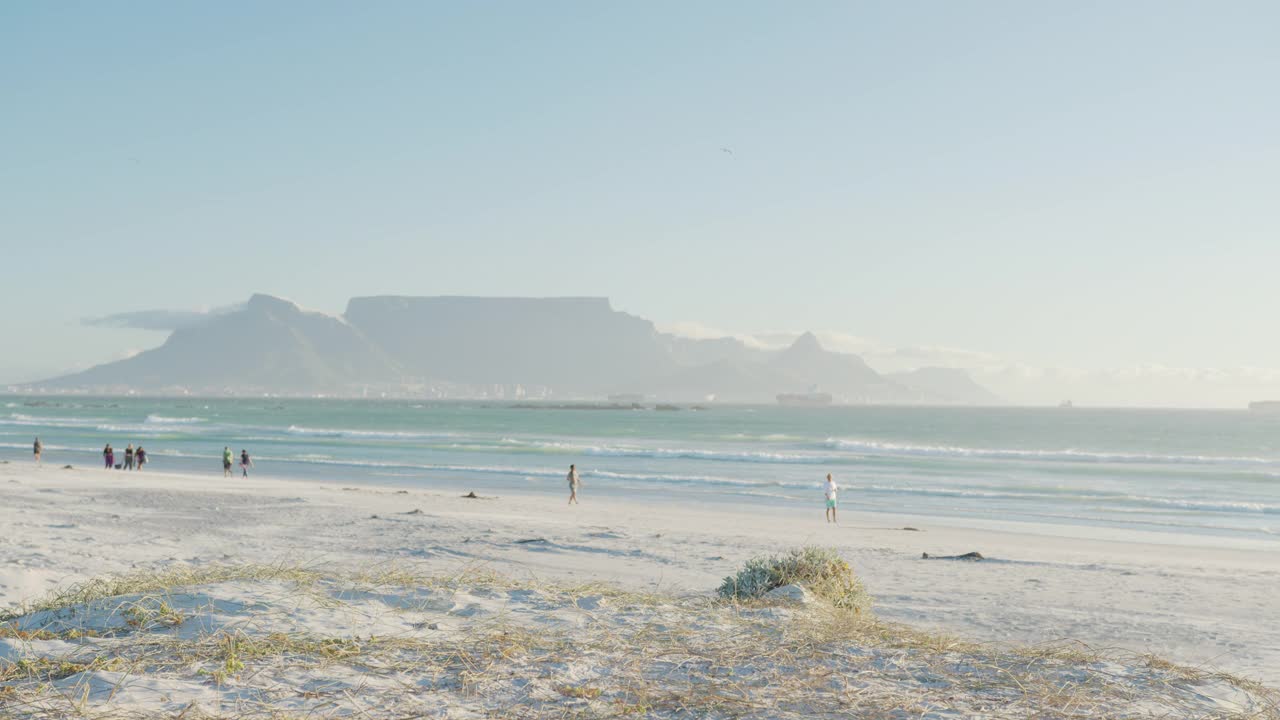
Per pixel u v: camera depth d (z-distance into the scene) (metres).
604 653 5.70
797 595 9.03
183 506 27.20
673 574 16.25
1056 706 5.02
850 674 5.51
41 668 4.81
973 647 6.44
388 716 4.37
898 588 15.98
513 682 5.02
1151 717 4.90
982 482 49.25
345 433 96.06
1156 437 122.81
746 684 5.20
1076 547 25.08
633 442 90.94
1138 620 13.02
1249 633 11.97
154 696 4.43
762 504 37.88
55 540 17.20
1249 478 52.88
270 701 4.48
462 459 63.34
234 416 181.88
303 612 6.10
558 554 18.50
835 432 129.12
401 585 7.44
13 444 76.81
